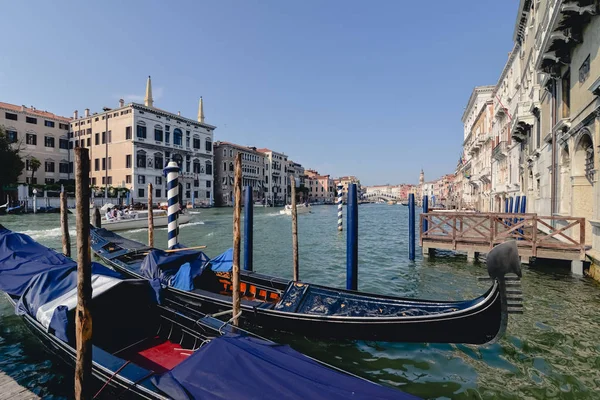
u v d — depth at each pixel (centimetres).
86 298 307
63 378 469
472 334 482
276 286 688
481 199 3753
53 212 3444
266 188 7044
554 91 1255
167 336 546
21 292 560
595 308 711
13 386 430
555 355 525
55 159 4391
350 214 771
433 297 833
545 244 988
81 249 303
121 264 856
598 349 542
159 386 312
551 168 1282
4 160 3125
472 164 4288
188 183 4872
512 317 668
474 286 918
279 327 587
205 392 293
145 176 4166
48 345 494
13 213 3128
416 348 545
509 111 2400
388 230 2541
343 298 579
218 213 4053
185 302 654
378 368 496
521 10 1853
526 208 1828
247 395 282
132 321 542
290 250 1548
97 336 503
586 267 938
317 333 562
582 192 1012
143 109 4138
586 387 443
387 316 521
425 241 1272
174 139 4638
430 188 12306
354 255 770
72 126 4541
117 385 354
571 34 959
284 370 309
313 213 5075
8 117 3941
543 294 797
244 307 598
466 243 1189
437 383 458
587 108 909
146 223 2273
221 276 770
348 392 279
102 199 3581
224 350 337
